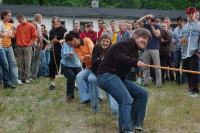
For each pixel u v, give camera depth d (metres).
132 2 65.12
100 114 9.77
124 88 7.64
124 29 14.84
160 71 13.87
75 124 8.92
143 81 14.11
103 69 7.76
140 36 7.65
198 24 12.16
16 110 10.09
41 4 57.28
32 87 13.68
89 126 8.77
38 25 15.55
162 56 14.65
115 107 9.19
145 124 8.80
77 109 10.32
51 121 9.01
